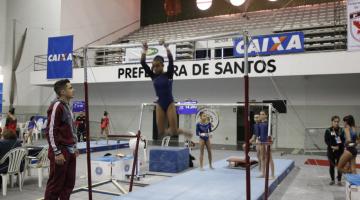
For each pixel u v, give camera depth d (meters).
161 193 5.21
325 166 8.91
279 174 6.86
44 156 6.18
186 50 14.38
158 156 7.97
